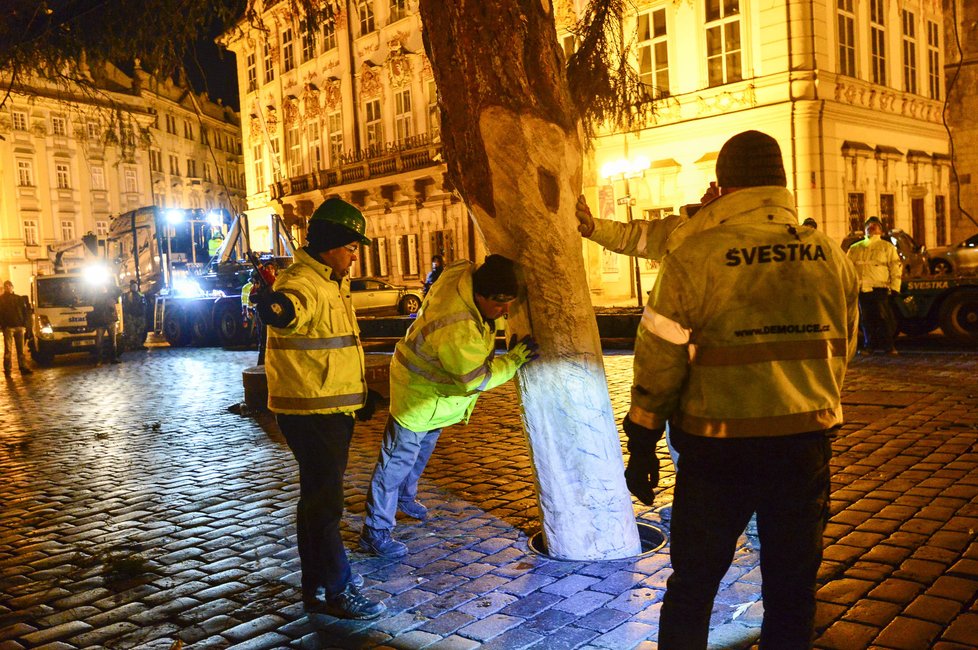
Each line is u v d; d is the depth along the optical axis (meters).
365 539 4.69
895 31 23.38
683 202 22.17
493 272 4.03
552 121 4.28
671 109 22.20
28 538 5.63
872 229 11.82
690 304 2.48
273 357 3.91
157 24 6.20
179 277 25.73
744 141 2.57
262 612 4.06
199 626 3.95
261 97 39.75
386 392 9.91
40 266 61.28
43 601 4.42
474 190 4.36
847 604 3.68
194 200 72.44
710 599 2.58
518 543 4.81
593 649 3.42
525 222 4.30
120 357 21.64
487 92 4.24
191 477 7.16
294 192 36.19
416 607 3.96
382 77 31.78
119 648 3.76
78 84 7.01
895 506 4.98
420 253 30.94
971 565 4.01
